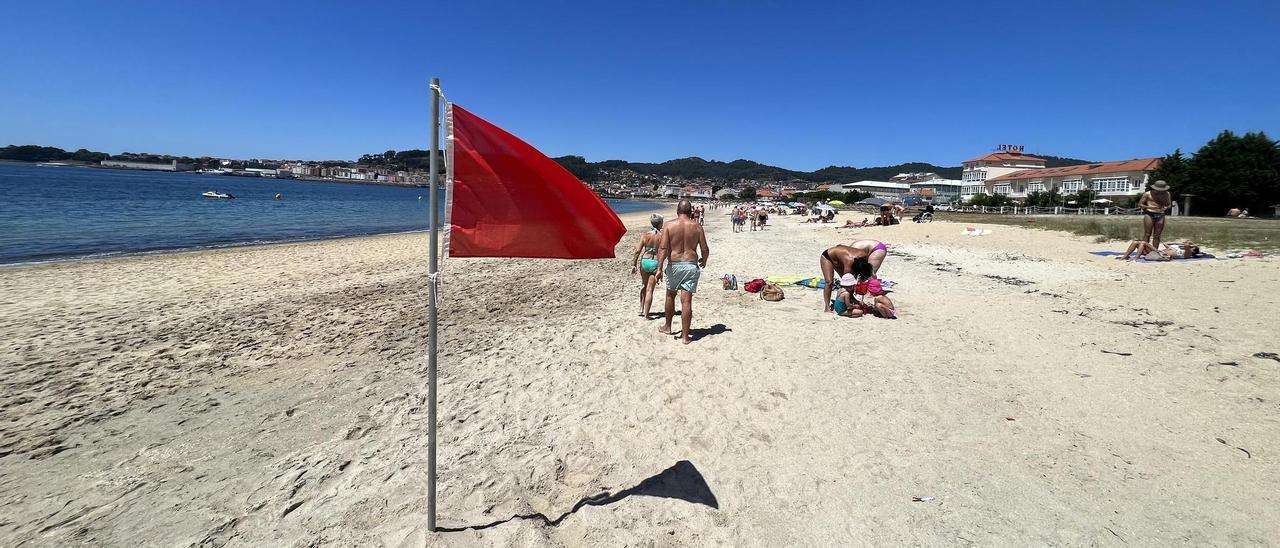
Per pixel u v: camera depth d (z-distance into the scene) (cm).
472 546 258
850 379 461
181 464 350
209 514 295
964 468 315
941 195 11350
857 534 262
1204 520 260
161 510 299
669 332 632
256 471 340
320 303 874
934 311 722
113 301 884
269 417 423
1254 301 673
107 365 555
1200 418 363
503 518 280
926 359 509
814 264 1324
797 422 383
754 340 592
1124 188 5853
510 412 419
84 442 383
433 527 268
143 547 268
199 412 435
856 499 289
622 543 258
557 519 279
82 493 318
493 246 248
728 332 631
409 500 301
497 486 312
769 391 441
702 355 545
